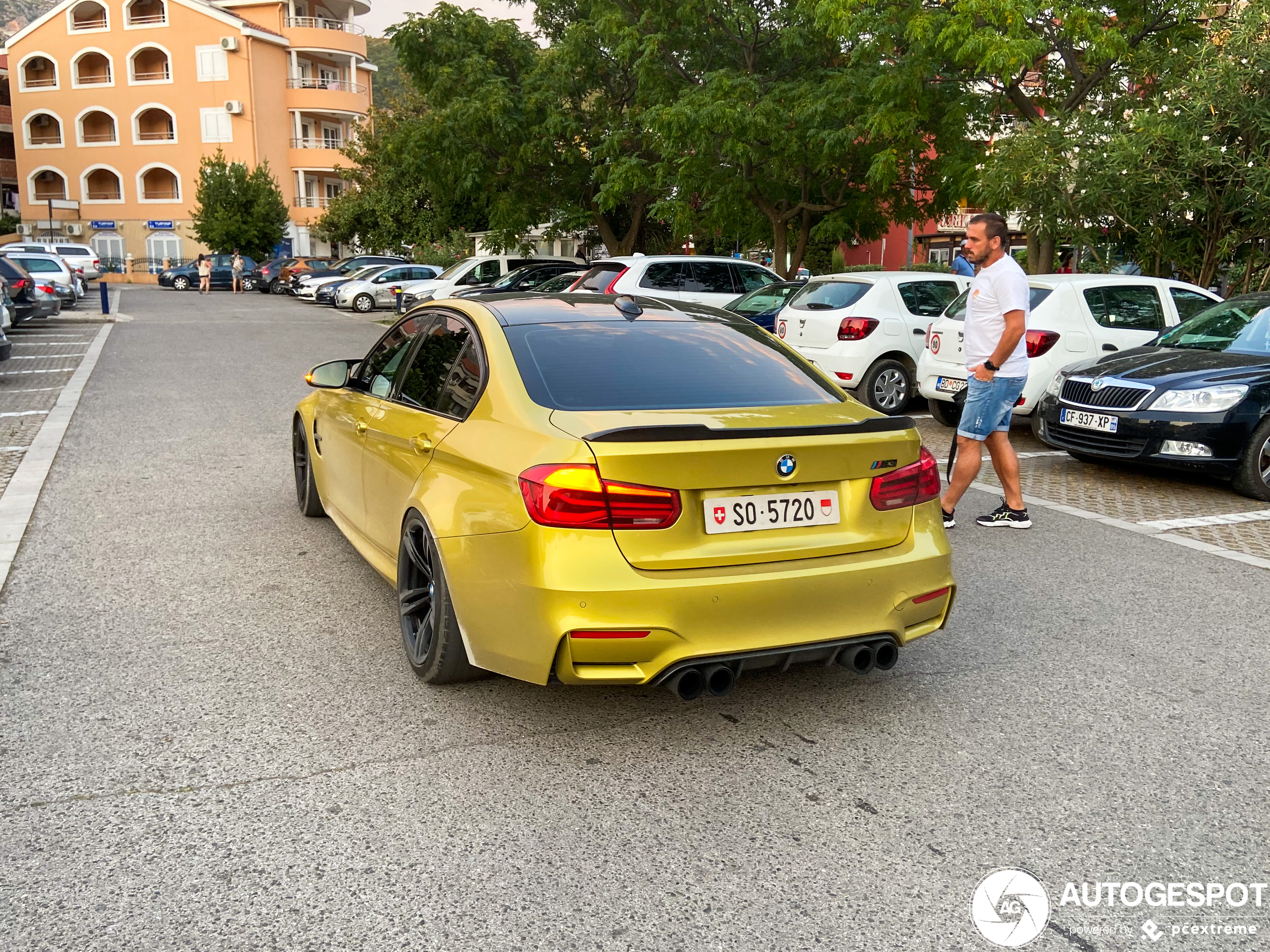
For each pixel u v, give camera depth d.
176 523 6.28
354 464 4.79
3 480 7.40
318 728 3.55
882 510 3.46
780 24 19.73
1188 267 13.80
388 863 2.75
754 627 3.20
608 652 3.08
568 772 3.27
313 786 3.16
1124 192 12.88
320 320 27.52
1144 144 12.60
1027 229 14.59
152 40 61.53
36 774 3.20
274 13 62.97
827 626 3.31
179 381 13.44
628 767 3.31
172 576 5.25
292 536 6.01
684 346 4.01
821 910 2.58
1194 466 7.35
